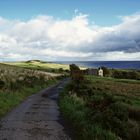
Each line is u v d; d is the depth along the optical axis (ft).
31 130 44.29
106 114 48.85
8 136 39.58
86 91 118.73
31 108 71.92
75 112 57.31
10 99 78.95
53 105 81.51
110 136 37.09
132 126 44.75
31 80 156.25
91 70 565.53
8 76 129.49
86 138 38.14
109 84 280.10
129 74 517.96
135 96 169.99
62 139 39.17
